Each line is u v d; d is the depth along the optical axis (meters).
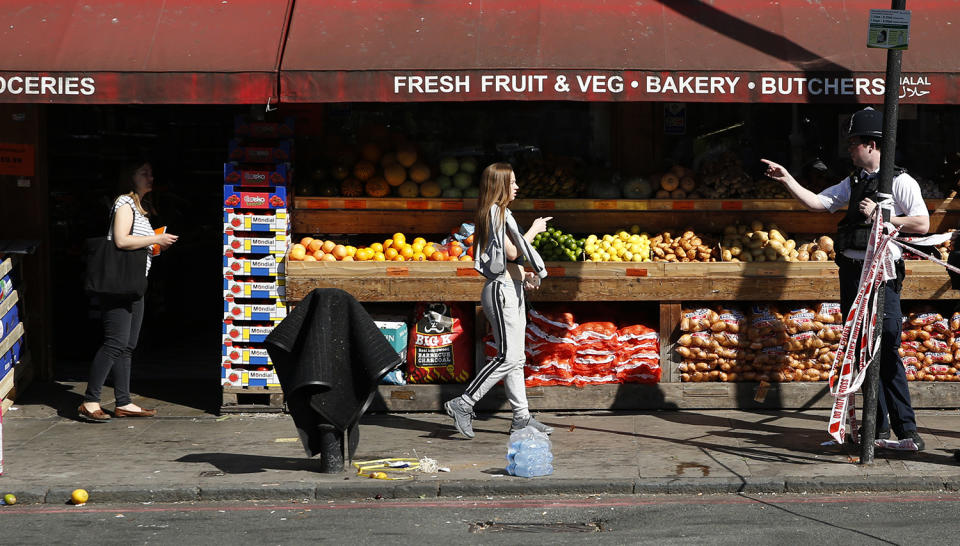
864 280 6.80
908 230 6.97
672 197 9.06
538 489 6.43
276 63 8.05
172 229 11.97
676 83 8.02
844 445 7.32
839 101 8.05
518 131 9.39
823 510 6.04
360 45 8.18
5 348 8.73
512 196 7.55
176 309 12.46
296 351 6.66
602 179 9.18
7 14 8.41
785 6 8.59
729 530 5.68
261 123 8.62
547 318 8.56
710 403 8.53
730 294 8.49
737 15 8.49
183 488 6.42
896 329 7.05
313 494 6.42
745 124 9.45
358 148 9.27
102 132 11.43
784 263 8.48
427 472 6.72
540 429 7.74
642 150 9.38
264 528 5.83
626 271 8.47
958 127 9.52
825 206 7.43
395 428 8.06
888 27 6.55
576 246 8.51
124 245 8.20
